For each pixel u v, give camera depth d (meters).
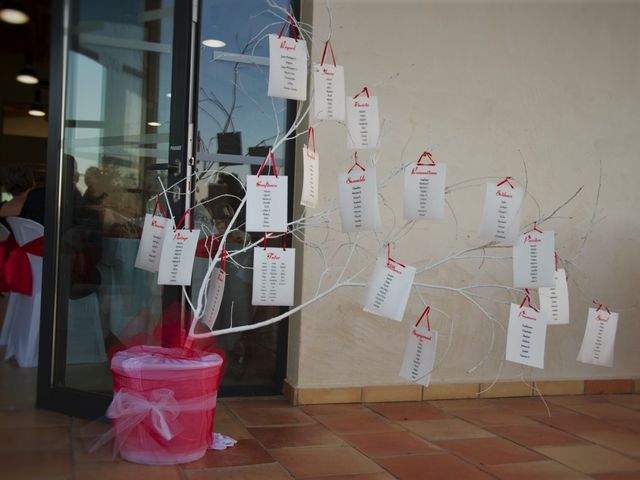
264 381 3.20
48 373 2.82
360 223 2.12
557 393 3.41
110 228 2.77
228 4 3.12
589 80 3.43
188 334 2.39
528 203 3.36
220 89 3.11
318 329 3.04
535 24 3.35
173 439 2.19
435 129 3.20
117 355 2.28
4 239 4.06
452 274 3.22
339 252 3.05
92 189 2.80
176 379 2.18
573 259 3.39
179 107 2.61
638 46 3.50
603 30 3.46
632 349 3.53
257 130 3.15
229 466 2.21
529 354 2.25
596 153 3.45
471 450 2.48
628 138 3.49
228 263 3.12
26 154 9.12
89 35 2.81
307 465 2.25
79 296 2.81
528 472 2.25
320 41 3.04
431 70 3.19
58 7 2.83
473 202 3.25
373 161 2.39
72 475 2.09
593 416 3.03
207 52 3.09
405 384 3.17
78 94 2.83
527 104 3.34
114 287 2.76
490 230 2.20
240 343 3.16
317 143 3.02
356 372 3.11
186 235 2.24
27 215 3.68
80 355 2.80
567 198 3.41
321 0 3.04
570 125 3.40
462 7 3.24
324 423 2.77
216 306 2.36
